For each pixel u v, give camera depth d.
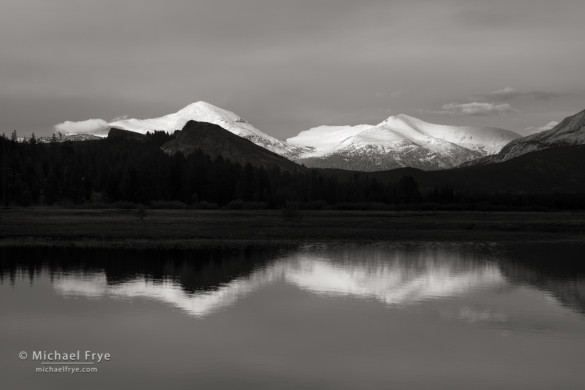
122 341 40.88
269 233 109.88
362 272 68.44
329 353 38.94
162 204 193.62
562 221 145.25
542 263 77.12
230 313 48.41
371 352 39.19
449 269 71.44
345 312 49.25
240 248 89.38
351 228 122.62
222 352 38.84
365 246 95.12
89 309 48.91
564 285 61.59
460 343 41.31
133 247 87.50
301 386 33.56
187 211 172.38
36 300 51.78
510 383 34.41
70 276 62.97
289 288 58.59
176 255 80.00
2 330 42.94
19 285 58.06
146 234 102.50
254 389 33.06
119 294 54.56
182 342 40.75
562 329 44.81
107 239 96.50
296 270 69.00
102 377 34.53
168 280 61.53
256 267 70.81
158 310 48.94
